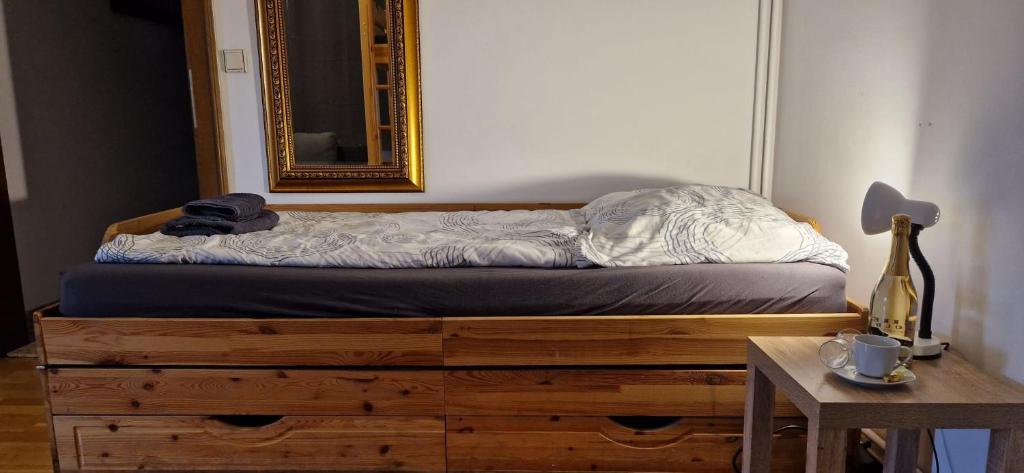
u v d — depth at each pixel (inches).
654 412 64.0
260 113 99.3
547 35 96.0
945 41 59.7
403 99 97.4
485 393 64.0
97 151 137.6
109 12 141.4
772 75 95.5
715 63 96.2
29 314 118.2
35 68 120.6
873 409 43.0
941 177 60.3
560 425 64.6
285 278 63.3
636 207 73.9
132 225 77.9
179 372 63.9
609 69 96.8
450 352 63.1
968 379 47.3
